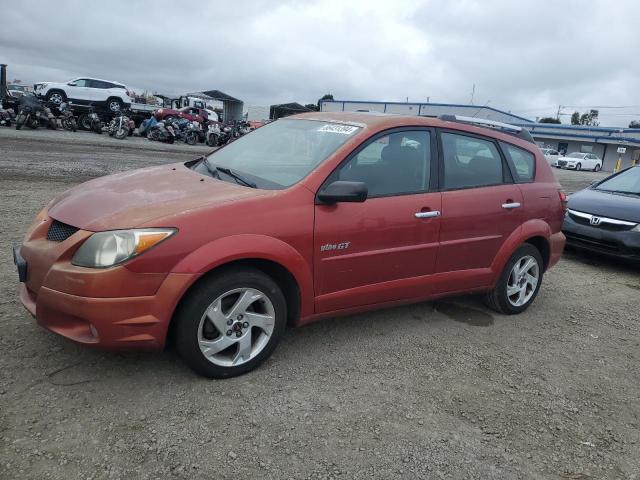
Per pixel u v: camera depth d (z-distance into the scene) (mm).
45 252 3107
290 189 3492
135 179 3783
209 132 26172
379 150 3930
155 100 54094
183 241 3021
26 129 22250
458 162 4430
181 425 2852
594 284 6441
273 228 3320
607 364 4145
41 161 12508
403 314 4750
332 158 3693
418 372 3697
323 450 2775
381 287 3963
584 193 8172
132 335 2979
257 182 3678
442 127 4359
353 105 49531
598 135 58844
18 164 11625
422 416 3172
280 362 3646
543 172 5164
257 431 2869
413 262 4094
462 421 3164
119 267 2896
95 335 2980
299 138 4148
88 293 2885
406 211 3963
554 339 4539
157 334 3029
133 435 2732
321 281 3627
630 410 3484
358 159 3807
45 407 2883
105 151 16516
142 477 2455
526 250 4914
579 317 5172
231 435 2812
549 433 3131
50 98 28016
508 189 4719
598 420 3326
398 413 3174
